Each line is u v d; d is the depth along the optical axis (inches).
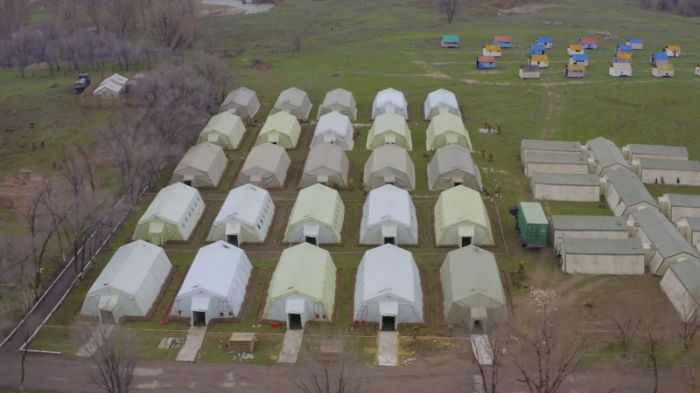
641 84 4761.3
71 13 6446.9
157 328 2220.7
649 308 2250.2
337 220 2785.4
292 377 1978.3
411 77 5098.4
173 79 4055.1
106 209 2819.9
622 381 1921.8
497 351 1984.5
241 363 2043.6
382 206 2755.9
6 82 5088.6
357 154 3614.7
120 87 4451.3
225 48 6127.0
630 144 3501.5
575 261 2465.6
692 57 5452.8
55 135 3927.2
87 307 2283.5
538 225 2568.9
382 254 2411.4
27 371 2022.6
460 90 4741.6
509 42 5930.1
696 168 3225.9
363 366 2017.7
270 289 2304.4
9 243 2603.3
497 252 2628.0
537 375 1950.1
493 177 3302.2
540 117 4160.9
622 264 2460.6
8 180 3314.5
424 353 2073.1
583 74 4965.6
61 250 2591.0
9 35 5979.3
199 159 3297.2
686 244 2502.5
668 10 7716.5
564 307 2273.6
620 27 6663.4
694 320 2071.9
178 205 2832.2
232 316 2260.1
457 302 2175.2
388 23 7116.1
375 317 2210.9
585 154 3432.6
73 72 5354.3
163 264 2502.5
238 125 3919.8
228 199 2910.9
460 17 7391.7
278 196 3134.8
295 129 3865.7
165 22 5871.1
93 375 1982.0
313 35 6653.5
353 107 4259.4
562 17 7268.7
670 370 1959.9
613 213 2915.8
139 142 3336.6
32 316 2283.5
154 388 1942.7
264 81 5017.2
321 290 2256.4
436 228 2763.3
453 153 3262.8
